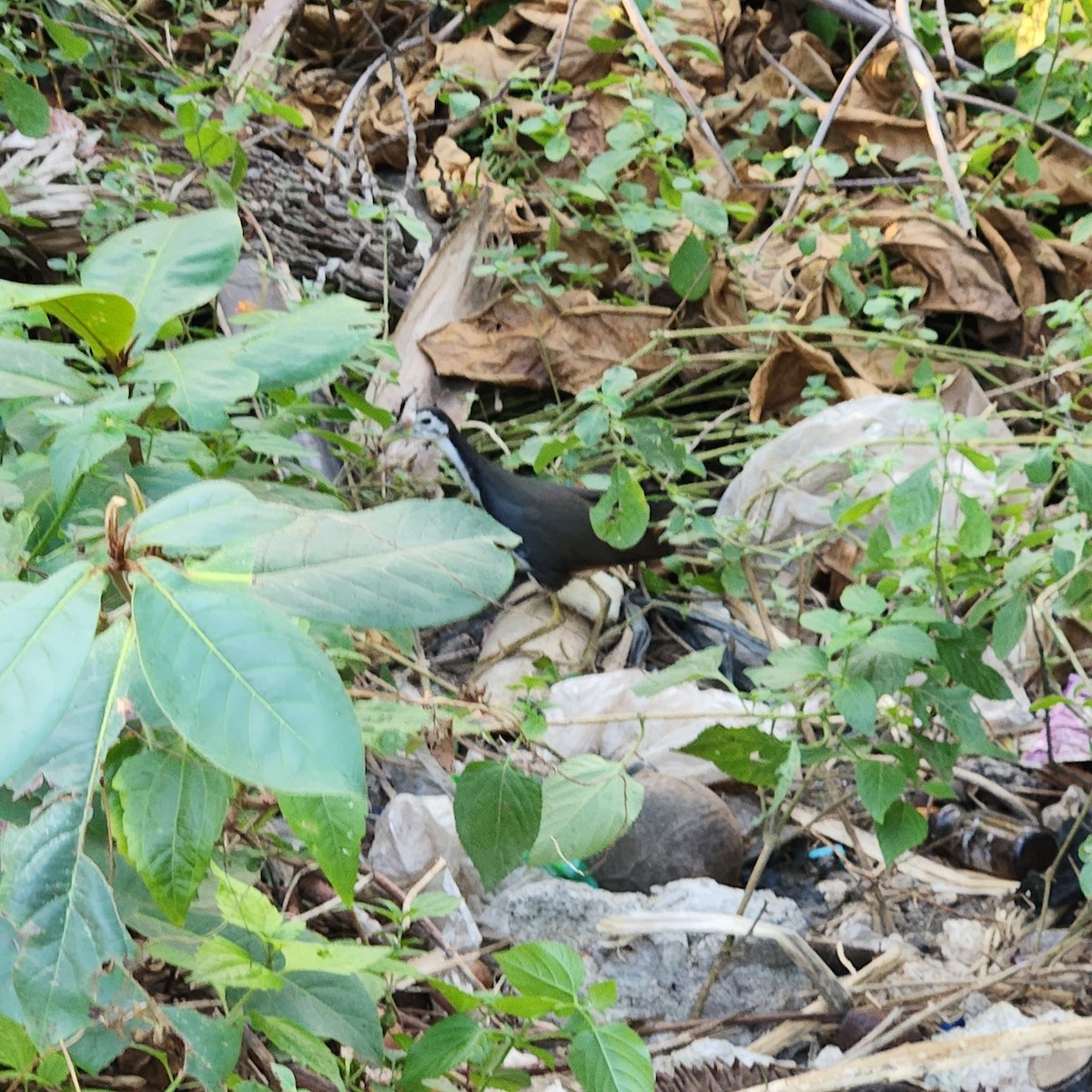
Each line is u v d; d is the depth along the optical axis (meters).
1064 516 3.86
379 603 1.47
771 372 5.05
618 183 5.58
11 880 1.31
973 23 5.76
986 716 3.71
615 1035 1.83
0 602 1.24
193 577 1.29
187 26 6.38
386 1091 2.06
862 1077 2.42
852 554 4.29
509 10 6.57
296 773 1.13
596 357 5.17
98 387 2.20
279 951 1.89
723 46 6.25
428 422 4.38
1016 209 5.50
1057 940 3.08
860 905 3.24
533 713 2.19
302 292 4.23
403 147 6.07
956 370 5.05
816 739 3.60
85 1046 1.66
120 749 1.65
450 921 2.87
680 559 4.38
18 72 5.02
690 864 3.17
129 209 4.44
